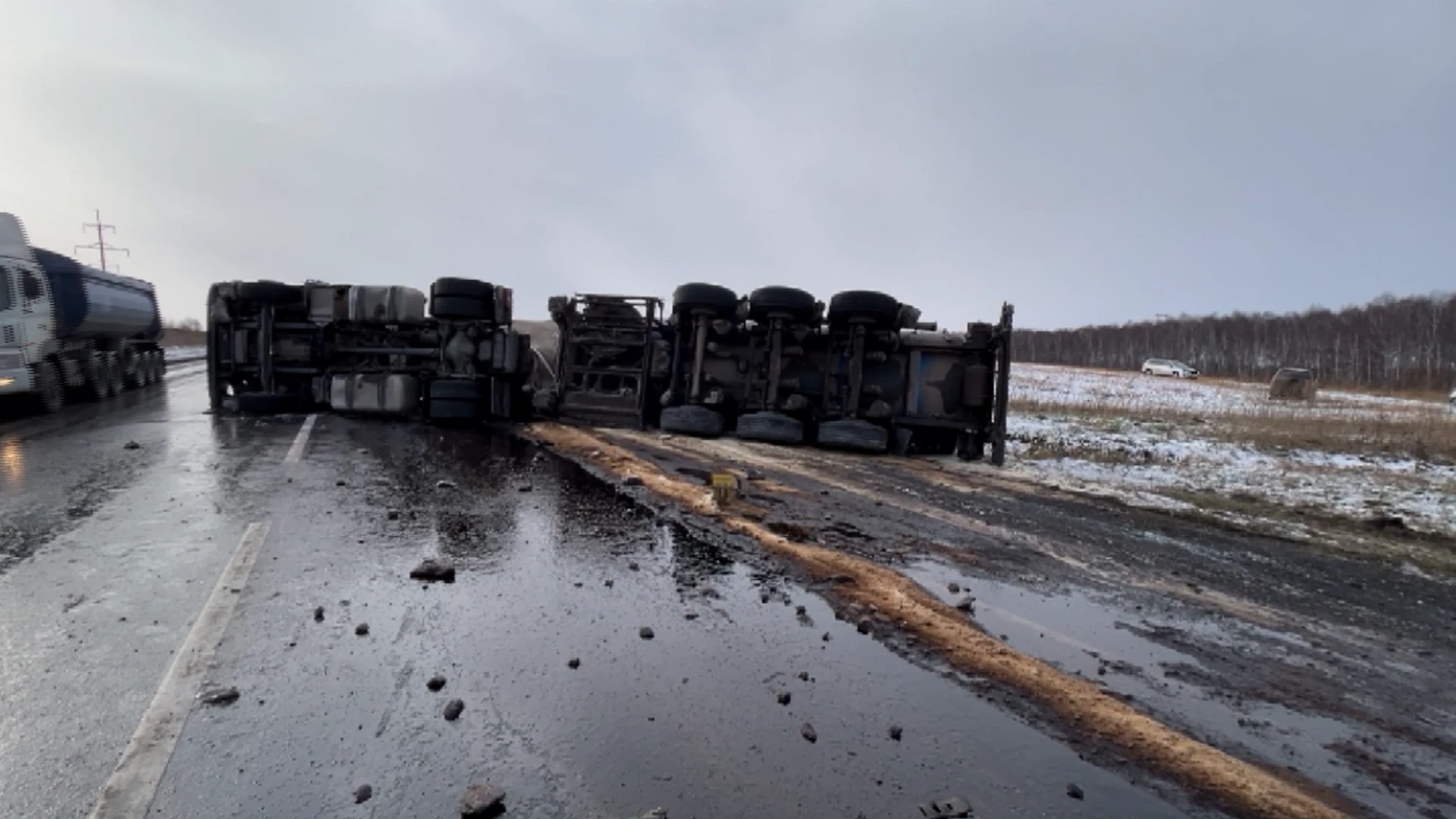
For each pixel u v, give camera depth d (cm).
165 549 452
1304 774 265
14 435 940
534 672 310
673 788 235
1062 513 719
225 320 1250
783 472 864
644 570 460
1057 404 2170
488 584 416
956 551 548
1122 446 1336
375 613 364
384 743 251
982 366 1103
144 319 1644
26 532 484
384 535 504
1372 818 239
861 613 399
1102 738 280
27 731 249
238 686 285
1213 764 264
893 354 1123
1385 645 405
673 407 1152
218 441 913
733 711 287
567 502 641
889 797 237
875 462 998
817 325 1136
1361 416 2000
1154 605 450
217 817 211
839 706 296
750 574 460
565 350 1232
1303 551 615
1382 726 308
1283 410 2308
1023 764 260
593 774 240
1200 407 2409
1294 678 353
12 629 329
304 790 224
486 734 260
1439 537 682
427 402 1204
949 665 339
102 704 267
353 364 1291
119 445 859
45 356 1169
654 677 312
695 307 1133
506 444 995
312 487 651
